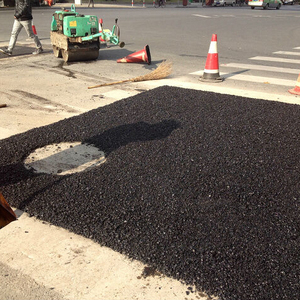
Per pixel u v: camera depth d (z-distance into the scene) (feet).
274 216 10.19
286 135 15.85
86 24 30.40
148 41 43.73
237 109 19.11
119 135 15.65
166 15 81.46
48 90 23.13
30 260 8.68
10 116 18.34
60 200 10.85
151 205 10.61
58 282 8.04
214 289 7.75
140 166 12.91
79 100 21.27
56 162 13.41
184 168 12.82
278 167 13.03
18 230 9.72
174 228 9.59
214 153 14.01
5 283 8.00
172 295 7.68
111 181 11.90
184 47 40.09
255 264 8.39
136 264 8.52
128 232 9.47
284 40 47.14
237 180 12.07
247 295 7.59
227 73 28.45
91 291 7.80
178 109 19.01
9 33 48.19
